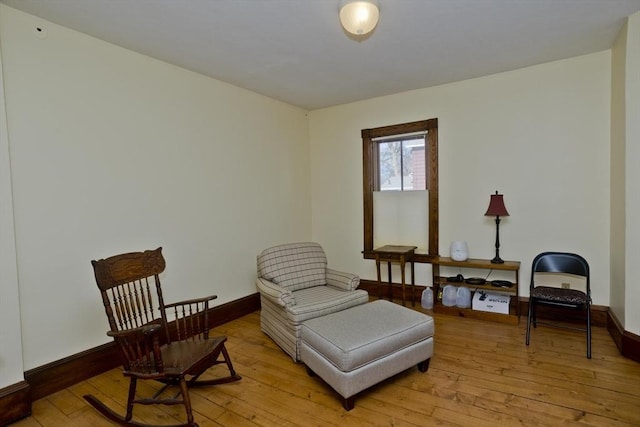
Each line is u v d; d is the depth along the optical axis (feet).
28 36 7.47
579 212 10.75
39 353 7.61
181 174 10.70
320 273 11.05
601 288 10.51
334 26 8.23
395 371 7.48
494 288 11.55
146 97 9.76
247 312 12.86
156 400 6.54
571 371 7.99
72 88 8.20
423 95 13.19
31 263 7.50
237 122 12.62
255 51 9.59
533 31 8.73
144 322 9.53
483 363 8.51
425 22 8.12
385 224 14.58
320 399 7.30
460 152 12.59
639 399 6.86
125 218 9.27
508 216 11.82
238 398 7.39
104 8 7.31
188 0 7.06
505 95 11.67
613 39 9.32
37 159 7.60
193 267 11.07
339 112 15.34
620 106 8.95
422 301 12.75
